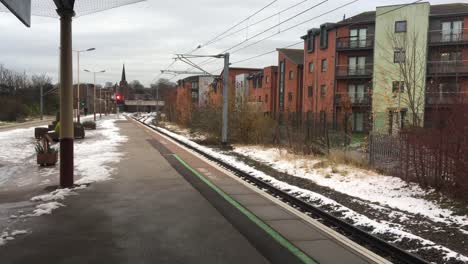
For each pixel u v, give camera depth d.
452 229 7.74
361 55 43.78
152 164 15.28
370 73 42.16
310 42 49.28
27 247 5.98
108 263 5.41
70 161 10.55
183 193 9.99
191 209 8.38
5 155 18.83
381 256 6.33
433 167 10.75
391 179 12.68
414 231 7.64
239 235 6.68
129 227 7.05
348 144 18.78
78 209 8.23
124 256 5.66
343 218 8.55
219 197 9.60
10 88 91.12
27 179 12.01
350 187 12.01
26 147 23.14
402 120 15.51
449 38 38.12
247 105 26.98
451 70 35.94
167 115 68.94
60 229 6.88
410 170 11.88
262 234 6.75
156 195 9.70
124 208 8.37
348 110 23.88
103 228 6.97
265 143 25.55
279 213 8.16
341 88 44.38
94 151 19.89
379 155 14.73
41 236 6.49
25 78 107.25
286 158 18.47
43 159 14.78
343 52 44.47
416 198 10.35
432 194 10.44
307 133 20.86
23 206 8.52
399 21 38.56
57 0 9.48
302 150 20.02
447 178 10.10
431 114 11.23
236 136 27.17
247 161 18.31
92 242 6.23
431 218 8.52
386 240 7.07
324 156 18.36
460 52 37.41
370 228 7.79
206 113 31.95
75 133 28.80
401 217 8.62
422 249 6.53
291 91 54.88
